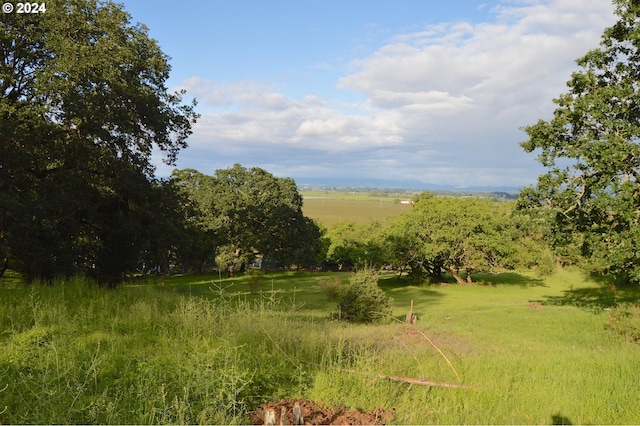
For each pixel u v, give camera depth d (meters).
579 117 18.39
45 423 4.14
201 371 5.40
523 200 20.42
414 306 25.56
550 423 5.41
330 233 64.94
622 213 17.33
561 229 20.39
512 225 39.00
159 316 9.55
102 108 17.09
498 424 5.31
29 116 16.83
